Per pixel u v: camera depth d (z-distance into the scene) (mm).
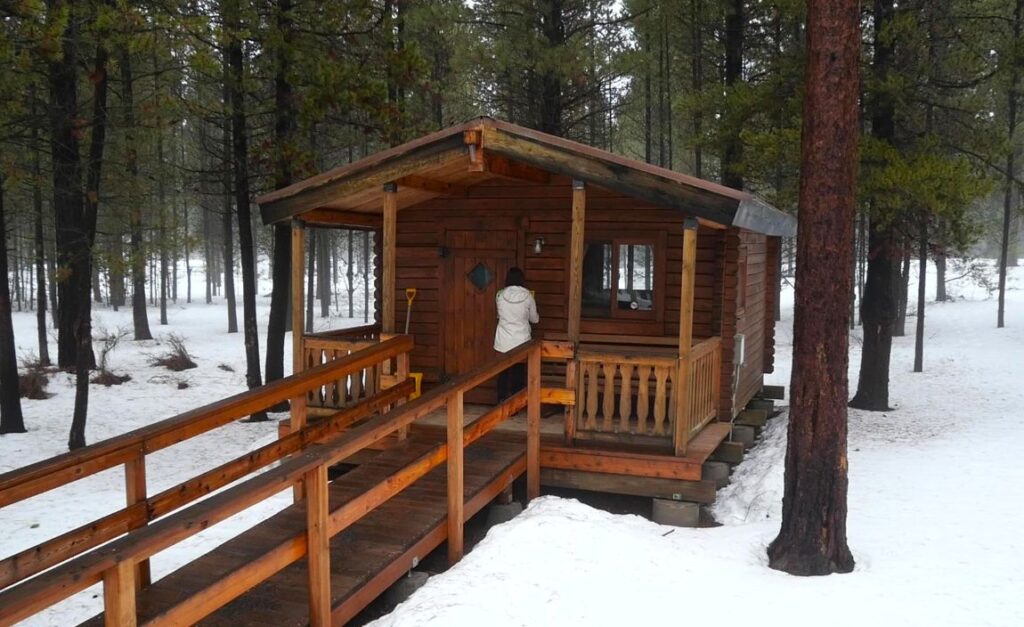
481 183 9805
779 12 14617
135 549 3287
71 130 12062
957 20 12586
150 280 40469
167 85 13930
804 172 5797
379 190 8219
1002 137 12727
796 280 5941
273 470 4219
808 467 5742
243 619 4582
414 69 13680
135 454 4637
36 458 11508
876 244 13562
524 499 7910
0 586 3770
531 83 18922
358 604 4969
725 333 9328
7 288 13258
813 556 5699
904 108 12453
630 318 9477
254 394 5652
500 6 18219
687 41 20141
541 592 5094
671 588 5328
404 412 5223
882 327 13688
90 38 10758
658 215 9312
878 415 13188
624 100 22844
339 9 13133
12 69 10656
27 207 22078
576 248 7613
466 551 6586
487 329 9938
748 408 12703
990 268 41625
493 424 6727
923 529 6715
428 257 10164
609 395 7773
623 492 7625
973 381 17094
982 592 5262
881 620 4867
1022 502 7410
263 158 13586
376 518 6008
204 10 12836
